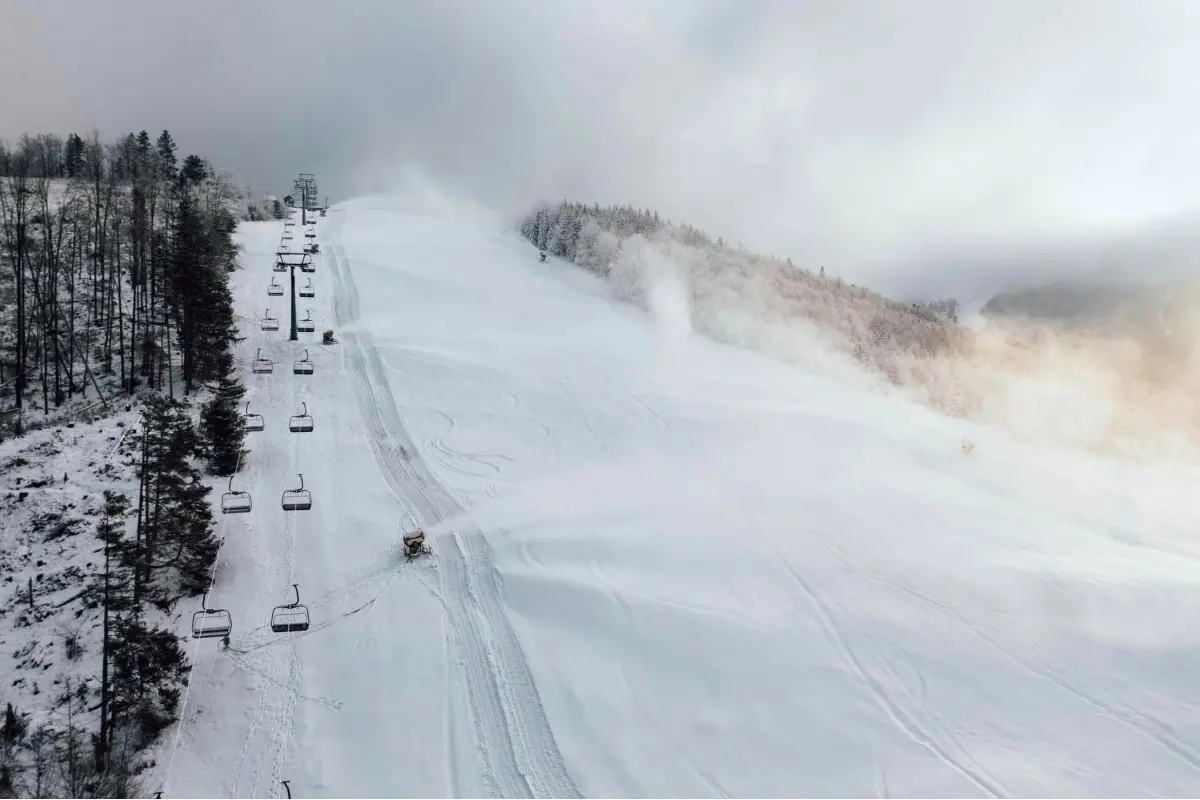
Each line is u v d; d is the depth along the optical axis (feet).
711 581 95.14
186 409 137.90
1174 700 76.95
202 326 151.02
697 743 71.31
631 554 100.12
